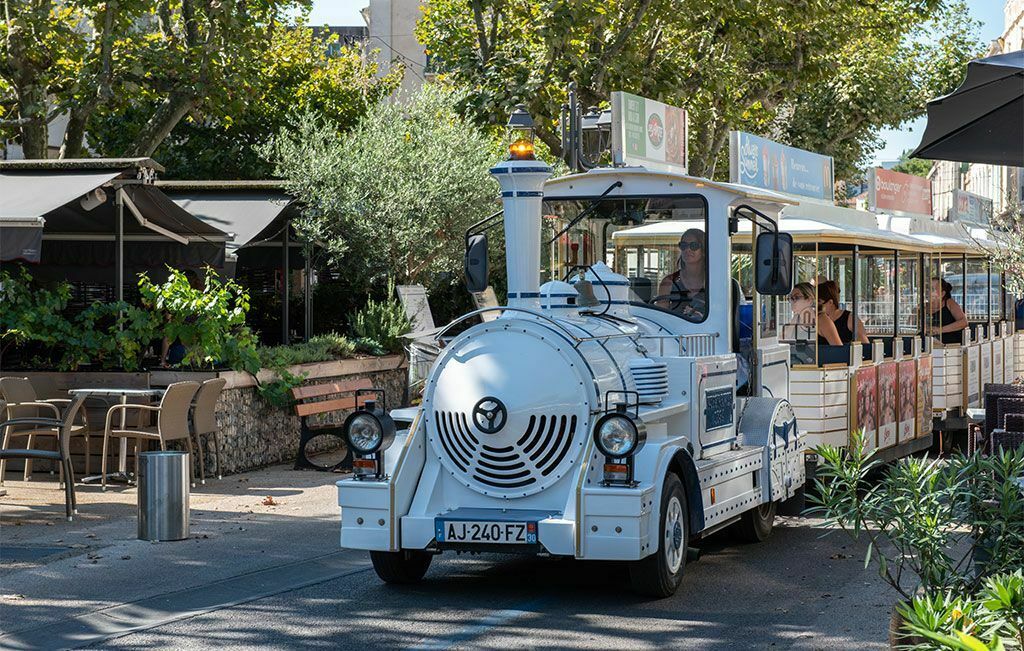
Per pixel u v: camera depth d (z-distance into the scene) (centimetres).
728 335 941
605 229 960
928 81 4128
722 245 936
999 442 891
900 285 1492
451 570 920
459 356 815
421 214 2061
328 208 1997
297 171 2020
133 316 1366
